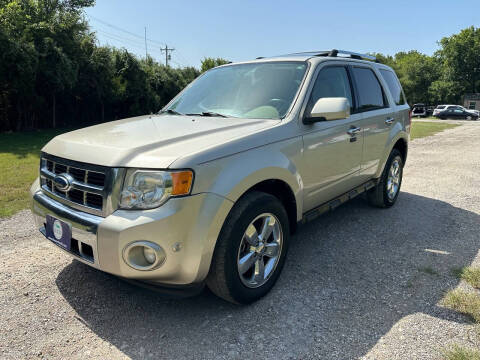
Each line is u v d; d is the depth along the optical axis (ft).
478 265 10.92
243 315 8.52
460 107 120.88
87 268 10.59
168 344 7.52
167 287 7.74
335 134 11.27
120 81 68.03
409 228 14.08
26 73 47.78
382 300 9.11
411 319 8.29
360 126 12.66
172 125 9.53
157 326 8.11
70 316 8.42
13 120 52.90
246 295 8.58
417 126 73.77
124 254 7.10
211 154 7.65
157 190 7.09
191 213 7.25
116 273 7.35
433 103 184.75
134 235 7.00
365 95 13.66
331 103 9.60
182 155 7.37
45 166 9.18
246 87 11.42
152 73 77.82
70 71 54.85
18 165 24.97
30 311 8.57
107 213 7.38
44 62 51.52
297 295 9.36
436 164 27.94
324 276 10.37
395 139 15.37
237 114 10.66
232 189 7.77
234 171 7.92
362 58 15.12
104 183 7.39
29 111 54.95
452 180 22.39
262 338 7.71
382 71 15.89
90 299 9.09
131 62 69.05
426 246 12.41
